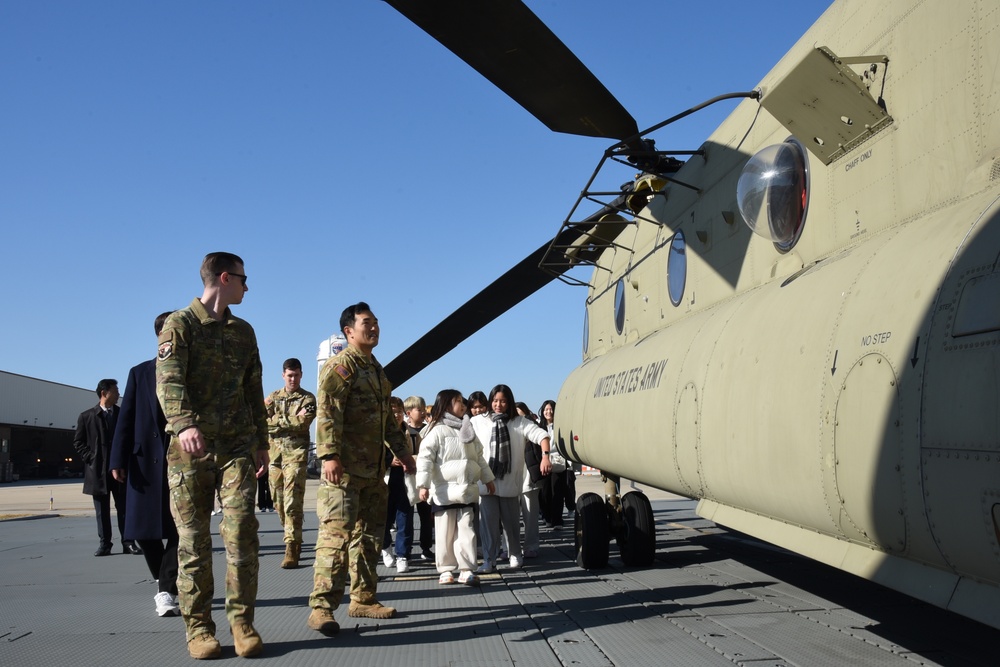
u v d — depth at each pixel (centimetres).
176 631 450
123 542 852
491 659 371
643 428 551
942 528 251
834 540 336
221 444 399
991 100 285
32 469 4781
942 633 406
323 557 437
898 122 337
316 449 448
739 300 467
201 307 403
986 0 290
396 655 385
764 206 443
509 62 452
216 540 1024
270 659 382
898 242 310
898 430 269
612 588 564
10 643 421
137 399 509
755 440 372
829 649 374
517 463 690
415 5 400
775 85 371
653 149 589
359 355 464
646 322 689
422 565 747
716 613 464
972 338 240
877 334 288
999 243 244
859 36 367
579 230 779
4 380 4275
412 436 833
